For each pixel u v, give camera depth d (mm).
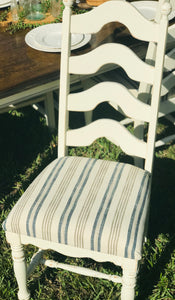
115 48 1639
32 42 2150
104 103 3408
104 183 1694
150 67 1596
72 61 1727
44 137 3002
